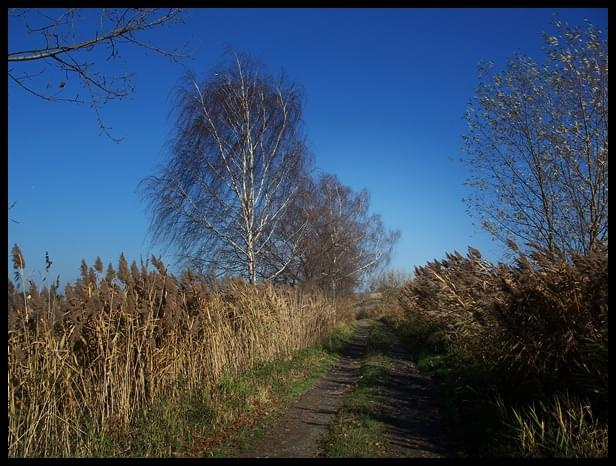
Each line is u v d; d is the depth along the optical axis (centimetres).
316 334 1875
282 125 2095
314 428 795
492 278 1001
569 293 724
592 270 686
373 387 1067
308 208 2702
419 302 1989
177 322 898
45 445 609
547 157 1003
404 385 1105
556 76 1002
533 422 636
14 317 622
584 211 976
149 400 786
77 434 637
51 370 637
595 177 963
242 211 2042
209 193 2019
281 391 1039
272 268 2472
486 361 905
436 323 1653
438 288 1625
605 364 627
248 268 2016
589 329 682
